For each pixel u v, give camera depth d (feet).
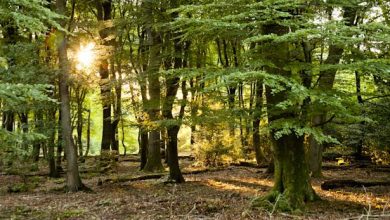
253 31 33.06
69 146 52.49
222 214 33.60
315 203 35.27
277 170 35.96
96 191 51.37
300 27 29.68
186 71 32.71
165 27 48.80
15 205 41.88
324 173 63.00
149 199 42.88
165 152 88.28
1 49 39.09
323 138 27.68
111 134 80.33
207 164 76.33
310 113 29.76
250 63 28.86
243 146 79.77
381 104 48.24
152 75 48.70
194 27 31.24
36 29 23.94
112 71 68.95
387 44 30.37
